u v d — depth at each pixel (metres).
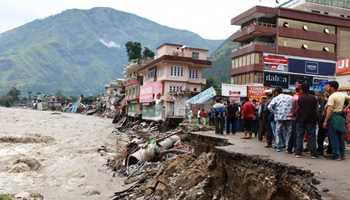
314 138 11.22
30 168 24.75
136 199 16.83
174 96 52.59
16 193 18.72
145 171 22.11
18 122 68.62
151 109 57.06
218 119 21.08
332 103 11.06
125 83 83.44
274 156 11.16
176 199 14.83
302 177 8.80
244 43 60.09
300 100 11.41
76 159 28.73
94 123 77.00
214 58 178.00
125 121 66.88
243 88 36.84
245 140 16.81
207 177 14.74
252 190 10.72
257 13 52.94
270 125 13.77
